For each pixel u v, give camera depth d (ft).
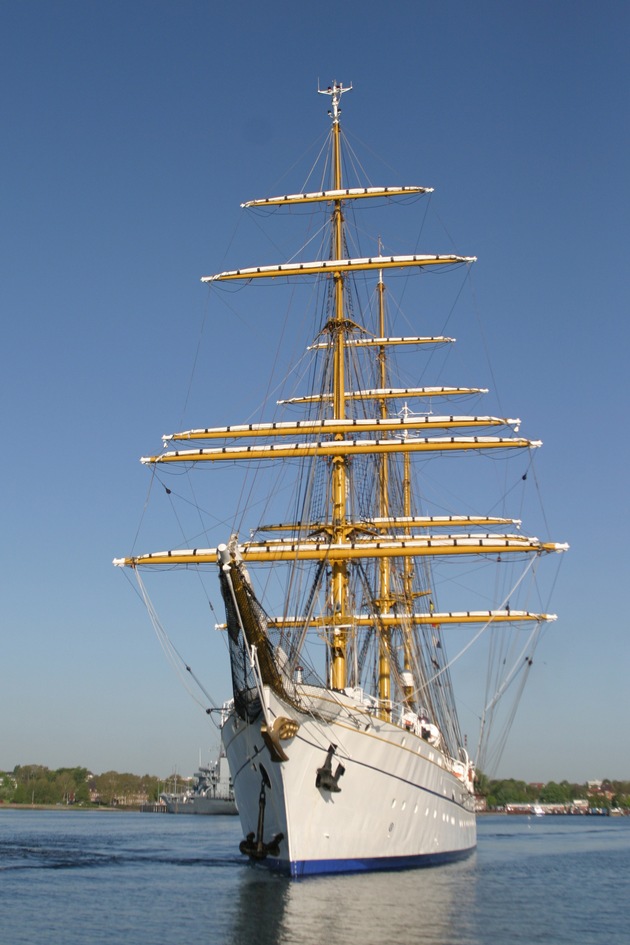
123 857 223.51
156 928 113.80
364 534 201.26
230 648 136.87
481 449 200.23
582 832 490.90
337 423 199.41
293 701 132.77
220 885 151.94
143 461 202.18
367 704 153.07
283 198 214.48
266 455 197.88
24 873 180.45
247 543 192.44
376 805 149.38
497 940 111.75
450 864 193.26
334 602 185.06
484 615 242.78
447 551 186.70
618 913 140.26
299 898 129.49
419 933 112.16
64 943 105.29
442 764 182.39
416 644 240.32
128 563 190.90
